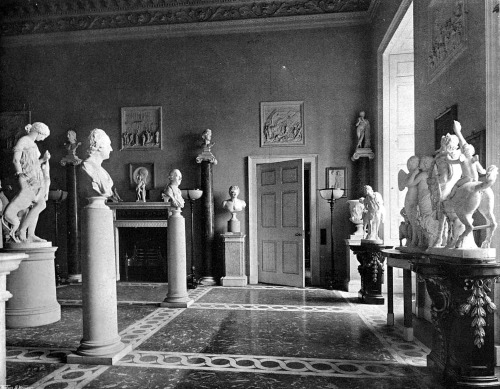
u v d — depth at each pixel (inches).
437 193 148.1
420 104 233.1
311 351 174.9
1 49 410.6
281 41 380.8
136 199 385.1
